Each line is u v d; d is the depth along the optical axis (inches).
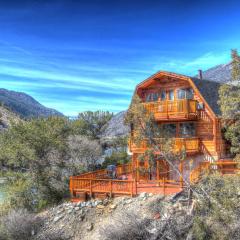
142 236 805.2
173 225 786.8
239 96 788.6
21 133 1256.8
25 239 953.5
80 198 1053.2
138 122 888.9
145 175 1191.6
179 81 1211.9
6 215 1054.4
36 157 1243.8
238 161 866.8
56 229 959.6
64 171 1352.1
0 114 5280.5
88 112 2050.9
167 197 912.9
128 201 955.3
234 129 855.7
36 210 1144.2
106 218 933.8
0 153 1253.1
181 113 1131.3
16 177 1238.3
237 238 661.9
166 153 905.5
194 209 786.2
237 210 692.1
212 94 1198.9
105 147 1978.3
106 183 1021.2
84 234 920.9
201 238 690.8
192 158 1157.1
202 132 1146.7
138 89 1294.3
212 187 759.1
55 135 1343.5
